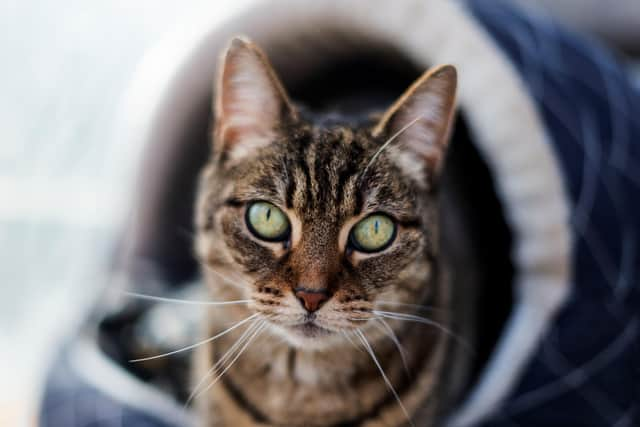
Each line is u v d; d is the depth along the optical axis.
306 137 0.42
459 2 0.51
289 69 0.61
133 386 0.54
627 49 0.81
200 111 0.62
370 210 0.41
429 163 0.44
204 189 0.45
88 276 0.65
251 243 0.41
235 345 0.42
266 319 0.41
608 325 0.50
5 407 0.65
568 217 0.50
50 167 0.70
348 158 0.41
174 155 0.63
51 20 0.67
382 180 0.41
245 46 0.41
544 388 0.49
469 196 0.59
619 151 0.51
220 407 0.46
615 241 0.50
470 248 0.56
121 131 0.66
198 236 0.45
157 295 0.64
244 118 0.43
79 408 0.54
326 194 0.40
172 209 0.65
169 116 0.61
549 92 0.51
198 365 0.48
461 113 0.54
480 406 0.49
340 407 0.45
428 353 0.46
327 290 0.40
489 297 0.57
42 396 0.56
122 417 0.53
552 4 0.79
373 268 0.41
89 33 0.68
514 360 0.49
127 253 0.64
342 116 0.46
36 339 0.65
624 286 0.50
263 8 0.56
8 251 0.69
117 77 0.69
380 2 0.52
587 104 0.51
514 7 0.55
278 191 0.40
